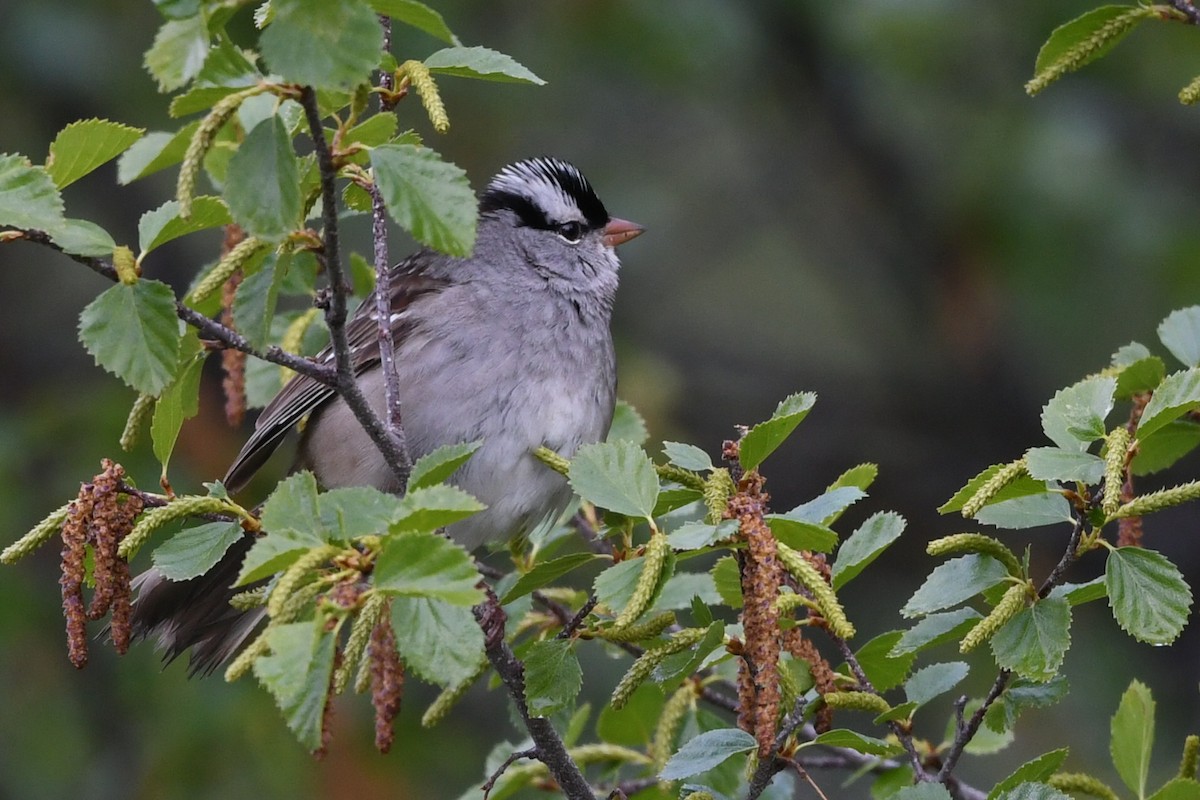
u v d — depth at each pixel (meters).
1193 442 7.36
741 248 17.02
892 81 16.02
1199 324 7.54
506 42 15.44
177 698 12.46
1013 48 15.73
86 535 6.10
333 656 5.19
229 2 5.42
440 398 8.89
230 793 12.15
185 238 15.54
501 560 11.23
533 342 9.16
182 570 6.13
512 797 9.33
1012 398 15.99
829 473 16.03
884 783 7.81
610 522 6.44
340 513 5.41
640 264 16.97
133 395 13.53
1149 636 5.79
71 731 12.71
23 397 15.15
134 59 15.15
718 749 6.35
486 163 15.49
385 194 5.64
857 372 16.69
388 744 5.95
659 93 16.14
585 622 7.39
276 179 5.54
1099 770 12.66
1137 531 7.17
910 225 16.34
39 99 15.07
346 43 5.37
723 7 15.53
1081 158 15.05
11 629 12.73
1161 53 15.33
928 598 6.24
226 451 12.91
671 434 14.86
